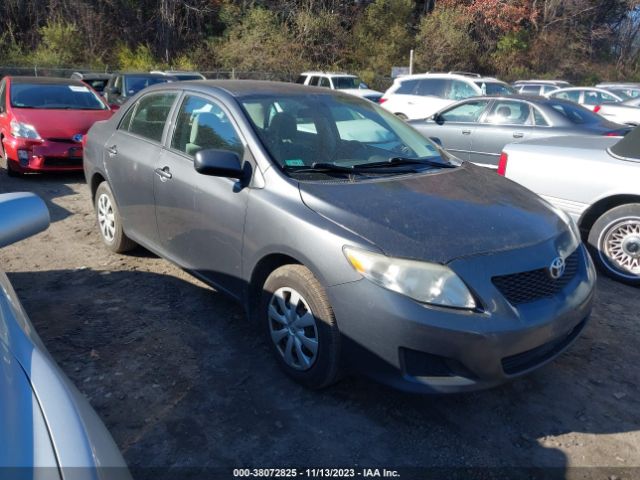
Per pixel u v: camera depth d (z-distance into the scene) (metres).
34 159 7.85
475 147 8.98
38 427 1.47
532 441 2.85
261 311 3.35
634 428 2.97
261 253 3.22
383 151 3.91
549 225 3.19
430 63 32.28
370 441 2.80
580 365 3.58
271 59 28.45
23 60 24.70
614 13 38.12
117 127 4.87
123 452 2.67
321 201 3.03
